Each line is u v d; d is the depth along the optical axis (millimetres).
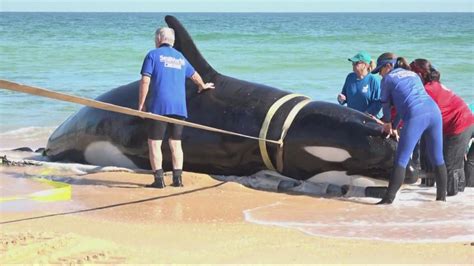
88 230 6320
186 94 8789
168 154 8617
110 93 9508
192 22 109000
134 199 7551
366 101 8977
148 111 8148
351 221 6789
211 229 6430
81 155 9656
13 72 23031
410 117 7422
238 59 27812
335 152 7812
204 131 8484
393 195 7516
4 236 5719
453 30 69812
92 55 28844
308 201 7594
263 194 7867
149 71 8016
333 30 67562
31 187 8125
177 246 5836
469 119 7996
